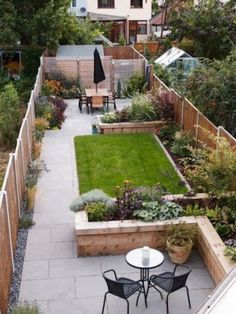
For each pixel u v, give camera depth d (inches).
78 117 827.4
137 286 329.4
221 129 514.0
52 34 1087.6
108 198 435.8
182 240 389.4
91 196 434.6
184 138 634.2
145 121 726.5
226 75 604.4
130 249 404.8
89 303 345.4
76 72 1000.9
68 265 390.0
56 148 667.4
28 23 1080.2
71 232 440.5
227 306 193.6
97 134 727.7
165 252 405.7
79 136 719.7
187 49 1153.4
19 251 410.6
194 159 546.6
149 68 961.5
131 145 675.4
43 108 764.6
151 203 418.0
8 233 368.2
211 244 371.2
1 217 337.4
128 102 927.0
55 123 765.3
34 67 1120.8
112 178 564.4
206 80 606.2
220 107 603.8
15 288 363.3
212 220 407.8
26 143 566.6
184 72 871.7
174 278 319.3
